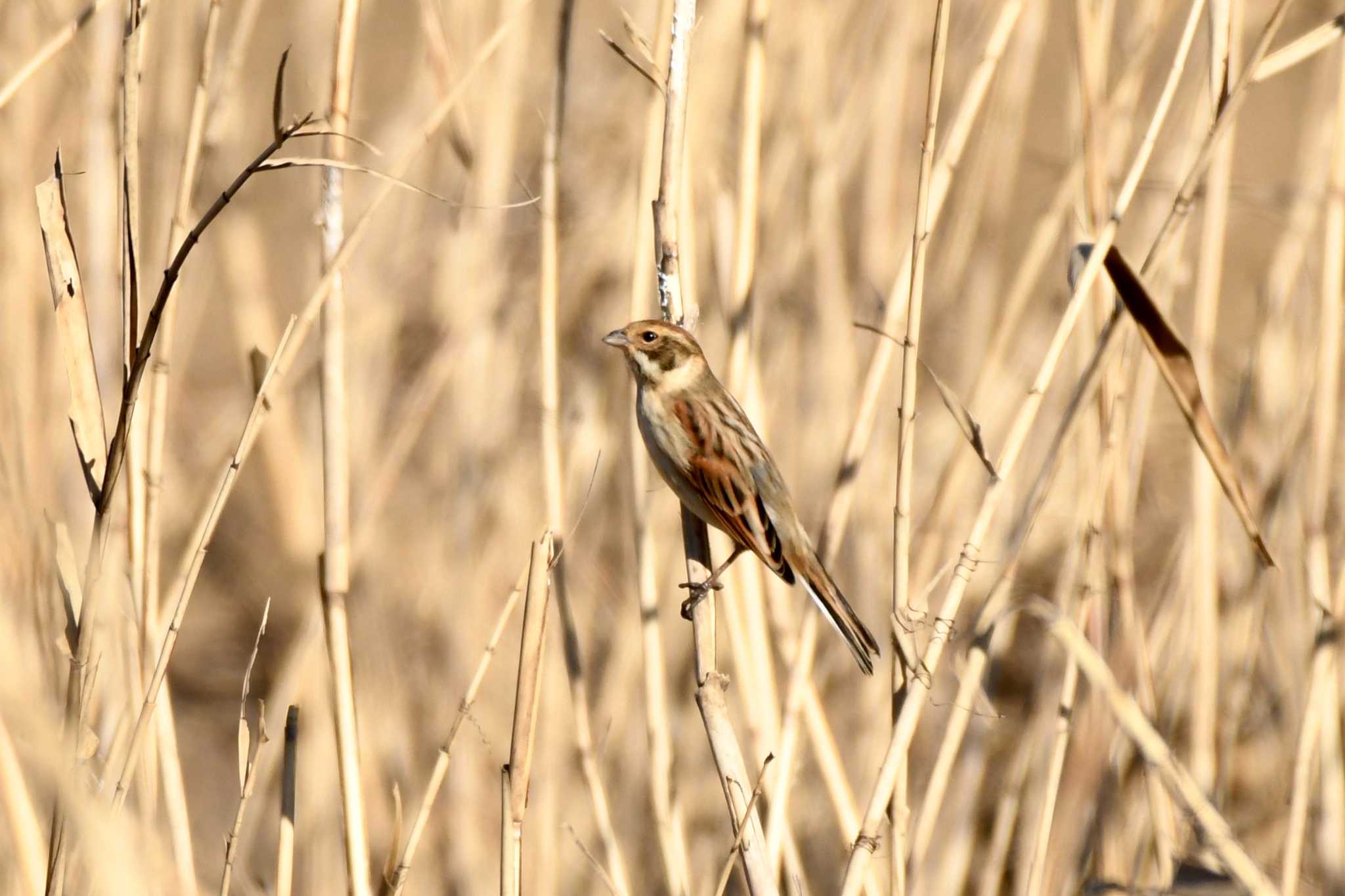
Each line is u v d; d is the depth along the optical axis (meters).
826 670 11.64
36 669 7.64
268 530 14.60
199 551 6.52
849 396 11.48
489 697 11.01
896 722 7.05
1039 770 10.41
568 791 10.77
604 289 11.98
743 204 8.20
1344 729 9.73
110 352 10.12
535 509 11.43
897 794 7.24
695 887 10.67
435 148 11.92
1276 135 19.33
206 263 12.36
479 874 10.60
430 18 8.82
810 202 11.27
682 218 8.54
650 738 8.26
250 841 10.27
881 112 11.63
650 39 12.13
